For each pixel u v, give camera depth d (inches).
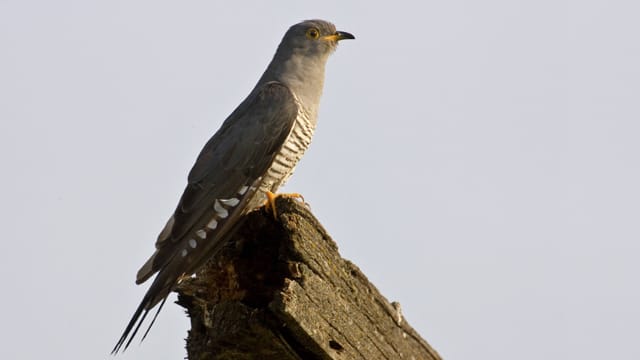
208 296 344.8
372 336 341.7
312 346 308.3
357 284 339.0
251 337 307.3
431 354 385.1
